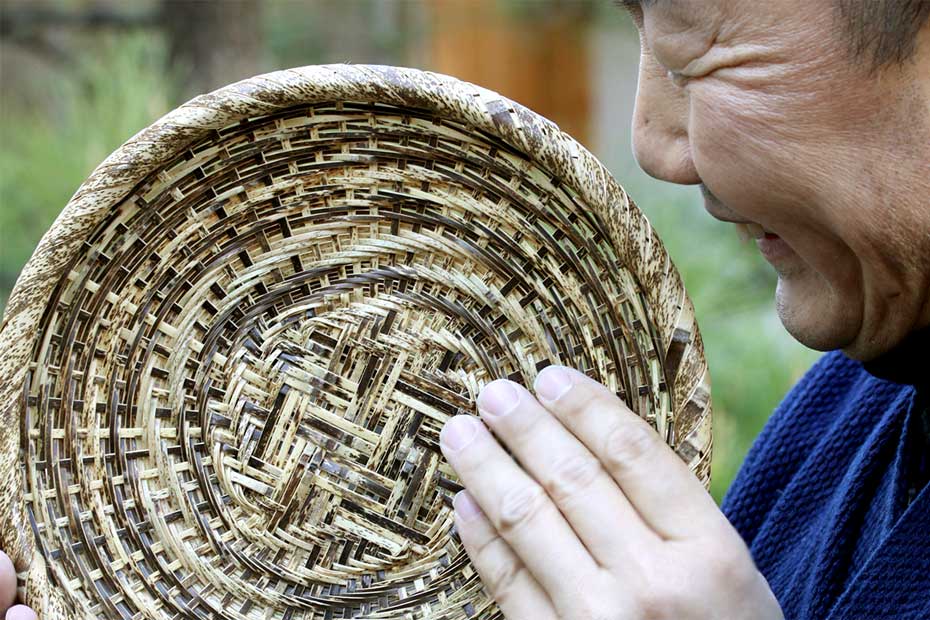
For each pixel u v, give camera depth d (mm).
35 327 738
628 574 698
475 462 726
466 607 753
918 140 669
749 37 677
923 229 680
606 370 740
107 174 734
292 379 764
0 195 1980
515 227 749
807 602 825
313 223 760
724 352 1803
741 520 909
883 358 762
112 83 2049
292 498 762
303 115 745
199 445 759
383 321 761
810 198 689
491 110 723
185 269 756
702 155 705
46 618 728
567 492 713
